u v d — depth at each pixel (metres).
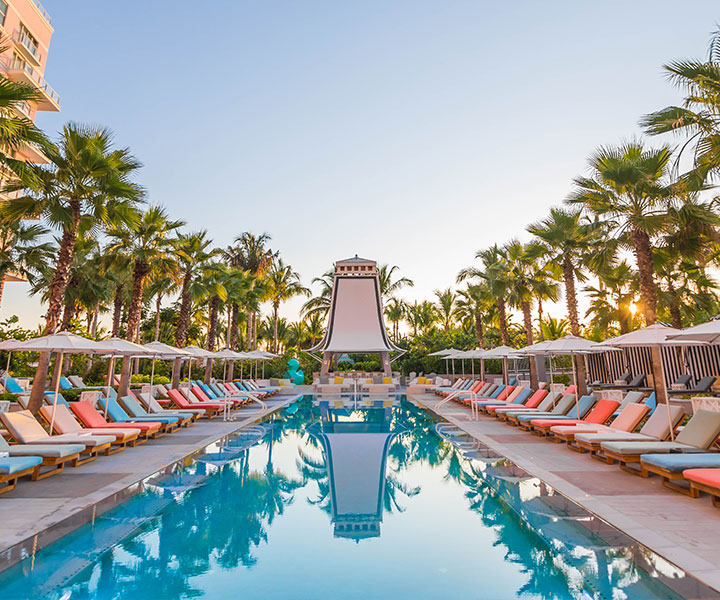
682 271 15.50
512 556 3.97
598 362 23.80
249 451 9.07
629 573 3.46
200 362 30.20
